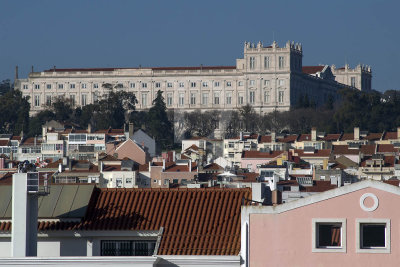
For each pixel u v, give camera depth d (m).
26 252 120.44
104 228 123.62
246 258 109.75
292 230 109.25
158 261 113.19
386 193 108.19
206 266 112.88
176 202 125.25
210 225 120.62
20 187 120.62
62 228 124.25
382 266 107.75
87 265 112.75
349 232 108.38
